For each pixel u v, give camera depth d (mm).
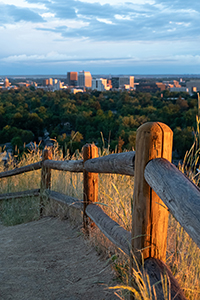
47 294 2018
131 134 67500
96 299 1847
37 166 4238
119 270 1936
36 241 3000
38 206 3973
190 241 1734
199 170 2092
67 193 3766
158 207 1435
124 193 2736
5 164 6633
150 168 1342
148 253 1451
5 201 4652
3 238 3283
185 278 1621
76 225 3201
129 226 2146
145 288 1289
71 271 2273
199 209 929
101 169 2275
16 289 2137
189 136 56656
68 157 5051
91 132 92250
